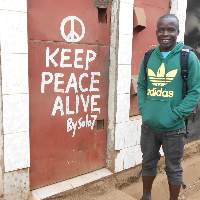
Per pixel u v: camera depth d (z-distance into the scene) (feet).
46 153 9.98
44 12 9.11
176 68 7.92
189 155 16.05
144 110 8.61
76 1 9.87
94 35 10.62
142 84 9.14
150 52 8.79
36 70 9.23
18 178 8.85
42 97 9.53
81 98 10.65
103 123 11.64
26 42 8.34
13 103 8.34
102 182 11.28
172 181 8.71
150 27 12.86
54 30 9.45
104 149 11.88
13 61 8.15
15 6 7.95
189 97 7.91
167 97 8.05
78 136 10.85
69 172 10.83
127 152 12.12
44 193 9.72
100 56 10.96
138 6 12.09
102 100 11.37
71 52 10.03
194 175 14.53
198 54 16.55
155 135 8.74
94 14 10.49
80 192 10.53
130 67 11.52
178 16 13.53
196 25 15.90
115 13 10.80
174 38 8.10
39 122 9.59
